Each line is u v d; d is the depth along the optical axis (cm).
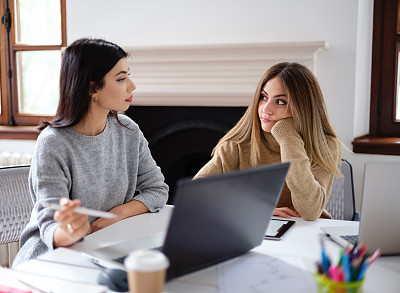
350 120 248
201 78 265
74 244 126
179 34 275
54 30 319
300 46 240
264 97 174
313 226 145
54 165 139
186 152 288
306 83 168
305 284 97
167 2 275
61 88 146
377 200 113
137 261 80
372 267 111
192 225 94
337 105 250
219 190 95
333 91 250
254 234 114
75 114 145
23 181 170
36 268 109
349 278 81
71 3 293
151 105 287
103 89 144
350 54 245
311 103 168
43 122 150
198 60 262
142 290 80
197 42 272
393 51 260
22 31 327
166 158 293
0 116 336
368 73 268
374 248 116
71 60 143
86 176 148
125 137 165
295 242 127
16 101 333
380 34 262
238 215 104
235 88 260
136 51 269
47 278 103
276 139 167
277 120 170
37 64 327
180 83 269
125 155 164
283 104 168
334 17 246
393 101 264
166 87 272
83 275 105
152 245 117
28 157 294
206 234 99
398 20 258
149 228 142
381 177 112
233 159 186
